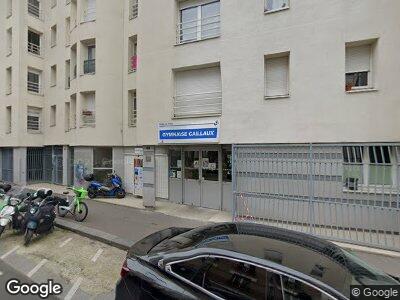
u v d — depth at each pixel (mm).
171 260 2748
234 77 8625
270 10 8195
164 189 10750
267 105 8148
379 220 6555
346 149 7195
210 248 2652
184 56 9586
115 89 12945
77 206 7691
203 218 8250
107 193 11531
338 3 7273
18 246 5895
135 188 11828
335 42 7316
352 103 7188
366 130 7066
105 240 6098
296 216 7219
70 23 14750
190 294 2441
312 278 2217
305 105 7656
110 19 12859
